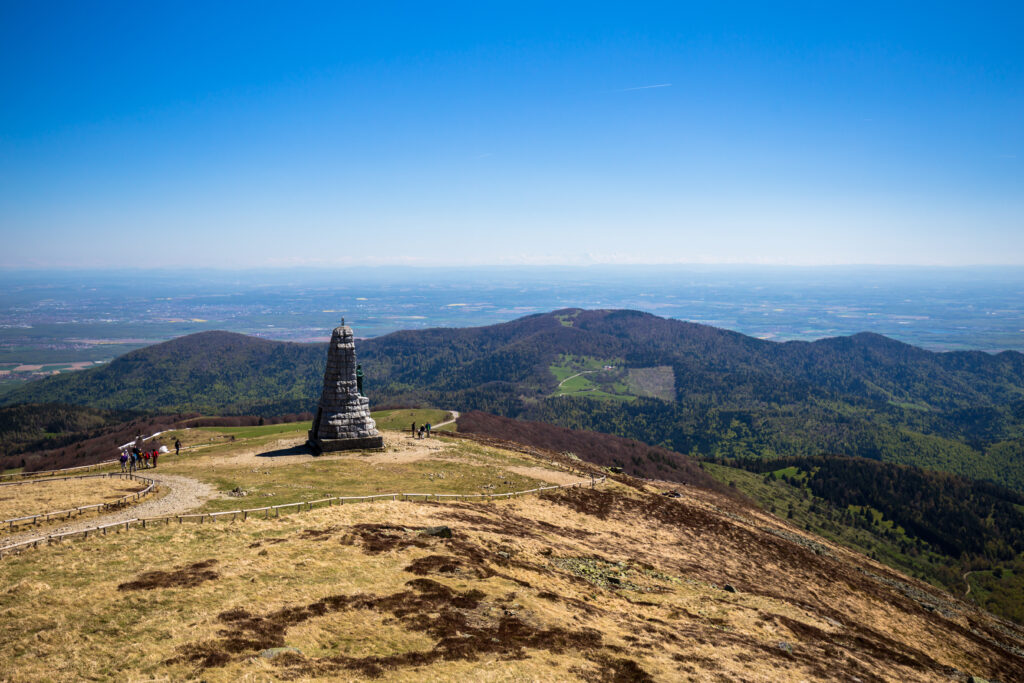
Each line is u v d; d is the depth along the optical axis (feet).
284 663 64.64
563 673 71.56
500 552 118.73
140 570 88.02
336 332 219.00
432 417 456.04
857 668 105.60
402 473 187.32
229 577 87.15
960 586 547.90
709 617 116.06
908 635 162.20
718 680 80.64
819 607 156.97
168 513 122.21
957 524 655.35
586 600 105.70
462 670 67.97
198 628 71.36
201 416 563.07
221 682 59.52
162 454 218.59
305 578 89.15
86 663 62.59
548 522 161.38
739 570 170.09
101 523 114.01
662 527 190.39
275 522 117.08
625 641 88.84
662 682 74.54
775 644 107.96
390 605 82.89
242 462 195.11
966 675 123.13
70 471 192.95
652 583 132.36
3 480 180.24
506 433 464.65
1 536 103.60
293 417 492.95
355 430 222.89
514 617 86.17
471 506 155.43
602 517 182.70
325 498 142.31
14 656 63.46
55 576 84.43
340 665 65.98
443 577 96.22
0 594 77.51
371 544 106.22
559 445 533.96
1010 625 260.62
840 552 293.43
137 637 68.80
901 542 629.10
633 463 581.94
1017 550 617.21
